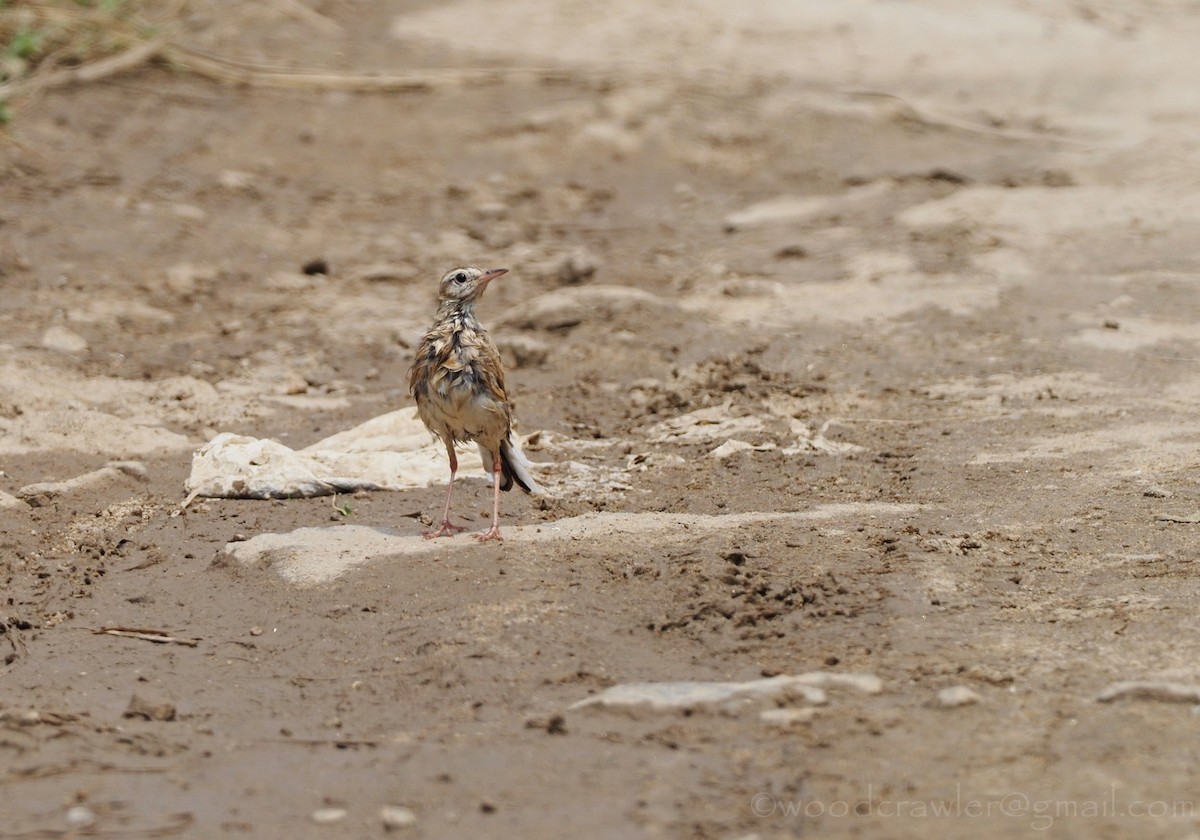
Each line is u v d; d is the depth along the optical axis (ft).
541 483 49.88
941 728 30.25
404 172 95.76
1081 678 32.09
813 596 37.47
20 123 96.48
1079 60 119.65
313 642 37.17
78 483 50.57
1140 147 94.53
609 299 70.33
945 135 101.30
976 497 46.29
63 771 30.17
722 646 35.37
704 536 42.45
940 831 26.09
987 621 35.88
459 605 37.81
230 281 78.59
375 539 42.78
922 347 65.36
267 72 108.17
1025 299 70.74
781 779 28.45
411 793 28.68
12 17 106.42
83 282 76.23
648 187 94.94
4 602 41.16
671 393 60.85
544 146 99.19
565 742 30.60
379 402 61.72
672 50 117.91
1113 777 27.61
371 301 76.07
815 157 97.71
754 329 68.59
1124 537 41.50
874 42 123.13
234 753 31.12
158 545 45.16
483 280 42.11
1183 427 53.01
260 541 43.24
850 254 79.61
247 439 51.70
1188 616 34.96
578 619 36.81
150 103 101.65
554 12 125.18
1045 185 88.74
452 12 124.77
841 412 57.67
